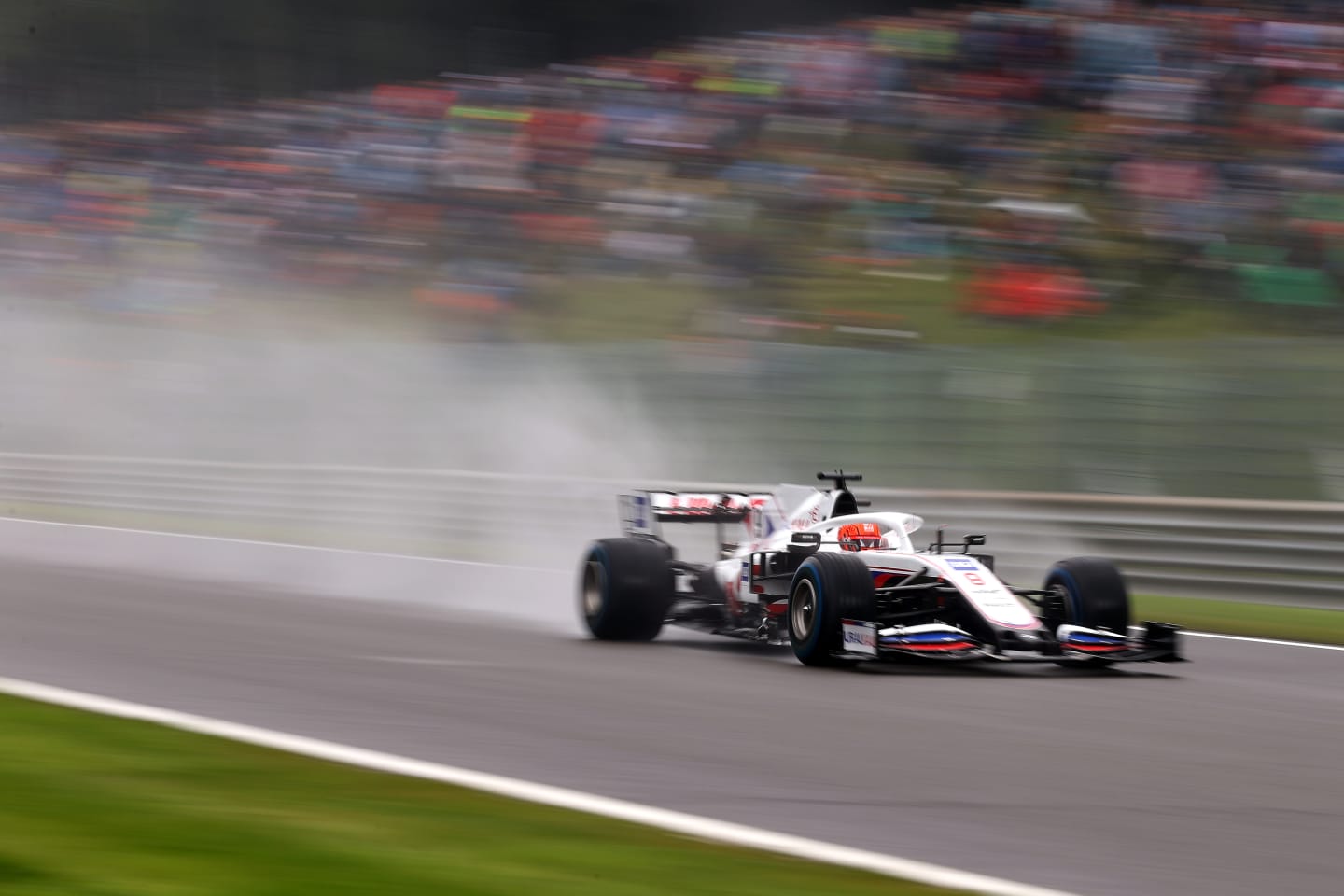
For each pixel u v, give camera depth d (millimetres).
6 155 102938
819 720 23438
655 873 14336
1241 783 19812
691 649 32094
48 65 105500
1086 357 51281
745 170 78500
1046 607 31000
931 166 74500
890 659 28578
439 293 79875
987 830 16984
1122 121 71562
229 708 23203
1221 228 65000
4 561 46562
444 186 86750
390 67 100375
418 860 14500
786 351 58562
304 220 89188
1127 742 22359
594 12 97625
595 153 83688
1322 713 25766
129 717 21234
